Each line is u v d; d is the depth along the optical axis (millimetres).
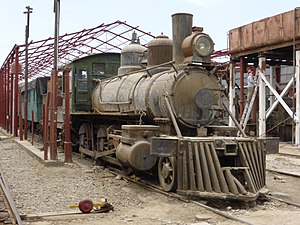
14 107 24609
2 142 22234
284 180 11375
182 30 10461
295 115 18688
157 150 8703
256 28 20062
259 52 20219
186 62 10062
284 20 18438
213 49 10148
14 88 26094
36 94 23172
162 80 10289
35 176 11406
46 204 8156
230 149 8758
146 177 10961
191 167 8422
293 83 18891
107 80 14797
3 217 6957
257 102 22984
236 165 8883
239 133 10188
